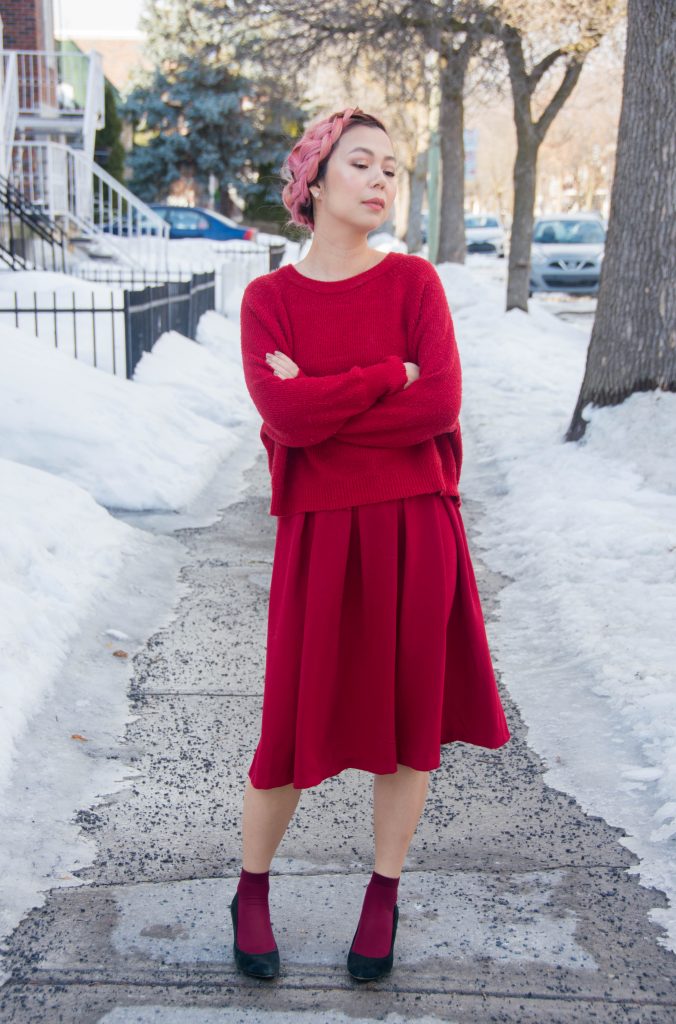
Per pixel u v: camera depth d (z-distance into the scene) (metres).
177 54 38.22
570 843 3.08
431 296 2.39
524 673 4.27
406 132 29.64
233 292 15.98
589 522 5.89
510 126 65.06
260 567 5.66
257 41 19.86
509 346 13.56
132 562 5.41
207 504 6.81
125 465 6.61
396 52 17.72
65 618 4.38
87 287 11.26
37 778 3.30
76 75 29.83
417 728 2.36
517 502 6.72
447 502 2.43
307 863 3.00
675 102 6.93
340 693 2.37
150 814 3.23
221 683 4.21
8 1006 2.37
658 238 7.13
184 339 11.24
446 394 2.31
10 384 6.80
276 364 2.33
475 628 2.42
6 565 4.55
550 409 9.93
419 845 3.08
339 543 2.32
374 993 2.43
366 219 2.33
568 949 2.59
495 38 16.11
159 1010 2.37
